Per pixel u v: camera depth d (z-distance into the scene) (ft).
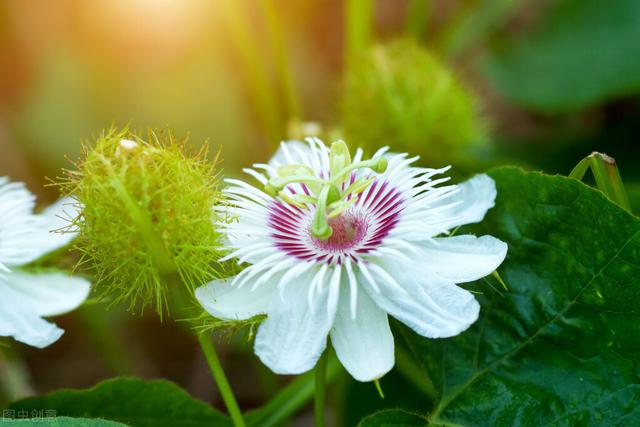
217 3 1.39
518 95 1.62
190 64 1.63
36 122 1.59
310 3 1.82
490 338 1.05
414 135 1.28
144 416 1.10
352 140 1.30
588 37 1.63
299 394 1.14
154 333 1.50
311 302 0.96
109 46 1.65
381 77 1.28
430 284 0.97
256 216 1.02
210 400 1.45
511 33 1.88
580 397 1.02
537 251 1.04
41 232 1.07
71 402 1.09
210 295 0.98
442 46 1.59
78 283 1.06
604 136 1.58
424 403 1.26
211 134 1.58
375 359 0.96
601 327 1.03
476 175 1.02
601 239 1.02
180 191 0.98
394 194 1.03
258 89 1.39
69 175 1.00
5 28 1.65
